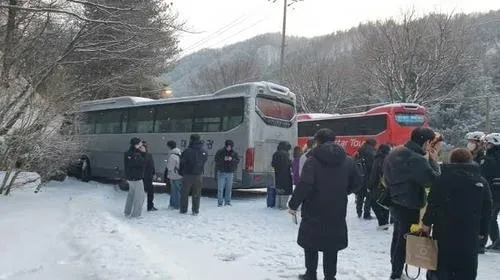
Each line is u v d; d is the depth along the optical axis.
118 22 11.77
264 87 16.91
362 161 12.32
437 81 40.28
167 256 7.96
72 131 15.34
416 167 6.18
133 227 10.98
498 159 8.51
